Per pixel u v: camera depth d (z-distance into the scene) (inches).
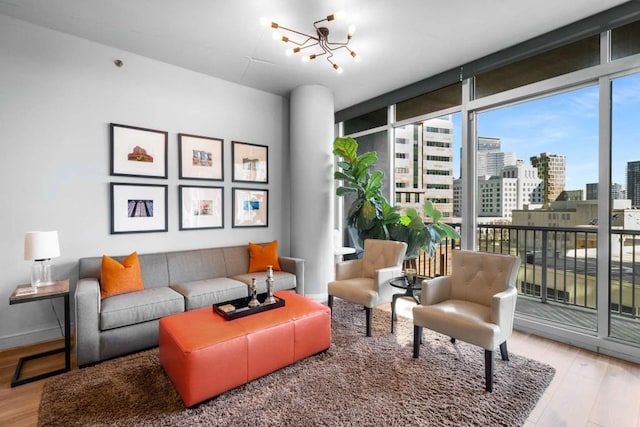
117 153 120.8
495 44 114.5
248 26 105.1
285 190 174.9
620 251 102.7
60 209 109.8
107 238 119.3
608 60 95.4
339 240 178.7
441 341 103.5
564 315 121.6
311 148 154.3
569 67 104.0
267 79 149.2
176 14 98.4
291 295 107.3
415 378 80.5
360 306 141.4
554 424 64.1
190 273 129.5
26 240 87.7
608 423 64.4
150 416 65.7
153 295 103.1
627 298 104.2
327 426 62.8
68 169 111.2
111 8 95.6
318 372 83.6
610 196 96.9
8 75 100.6
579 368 86.7
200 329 77.0
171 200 134.8
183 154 137.6
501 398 72.0
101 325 88.8
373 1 91.0
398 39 111.5
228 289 117.7
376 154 161.2
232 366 72.9
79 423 63.6
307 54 123.6
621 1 89.3
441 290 97.4
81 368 86.1
